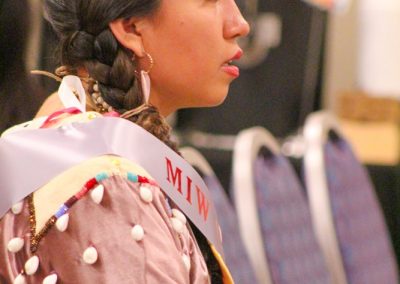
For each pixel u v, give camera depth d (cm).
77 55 290
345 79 1032
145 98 289
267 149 545
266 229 521
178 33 288
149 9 285
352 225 618
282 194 544
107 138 273
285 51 814
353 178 630
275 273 522
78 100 288
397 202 796
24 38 404
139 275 254
